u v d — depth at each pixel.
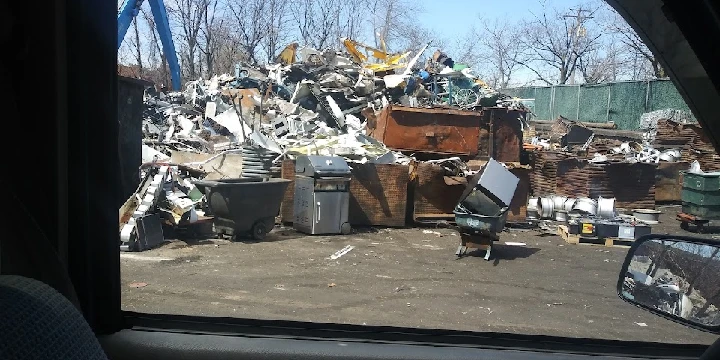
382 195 9.18
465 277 6.11
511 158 11.08
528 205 10.00
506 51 17.56
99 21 1.87
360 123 15.55
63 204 1.85
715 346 1.74
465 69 21.05
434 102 18.69
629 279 2.18
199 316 2.34
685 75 1.65
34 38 1.74
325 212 8.38
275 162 9.57
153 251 6.52
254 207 7.68
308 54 18.52
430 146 10.77
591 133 11.15
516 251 7.68
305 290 5.20
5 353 0.97
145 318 2.26
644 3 1.58
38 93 1.76
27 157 1.77
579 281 5.95
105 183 1.96
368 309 4.60
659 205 10.87
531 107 13.54
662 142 10.38
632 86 9.23
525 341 2.32
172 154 10.40
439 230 9.16
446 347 2.22
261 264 6.29
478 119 10.84
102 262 1.99
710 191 8.65
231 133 12.27
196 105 13.20
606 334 3.88
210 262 6.17
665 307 2.07
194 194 8.47
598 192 10.53
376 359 2.10
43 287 1.19
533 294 5.36
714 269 1.96
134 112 3.38
